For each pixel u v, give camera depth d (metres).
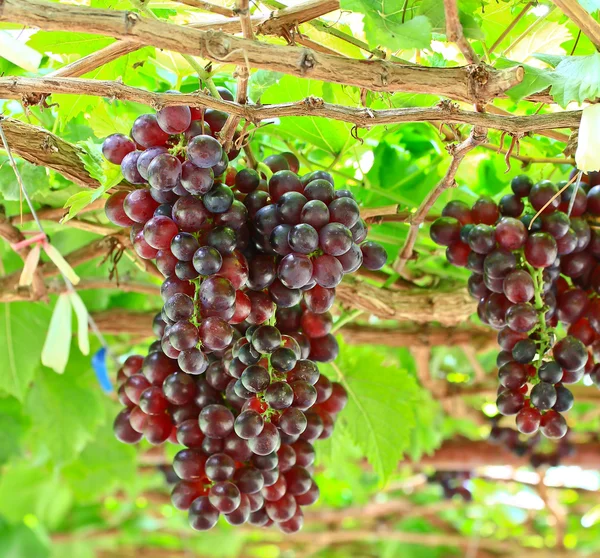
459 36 0.54
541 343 0.64
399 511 2.05
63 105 0.72
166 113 0.54
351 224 0.56
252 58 0.53
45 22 0.50
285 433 0.59
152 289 0.92
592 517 2.11
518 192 0.68
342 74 0.55
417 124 0.86
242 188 0.58
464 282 0.87
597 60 0.59
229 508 0.59
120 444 1.23
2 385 0.95
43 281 0.86
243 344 0.58
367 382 0.88
